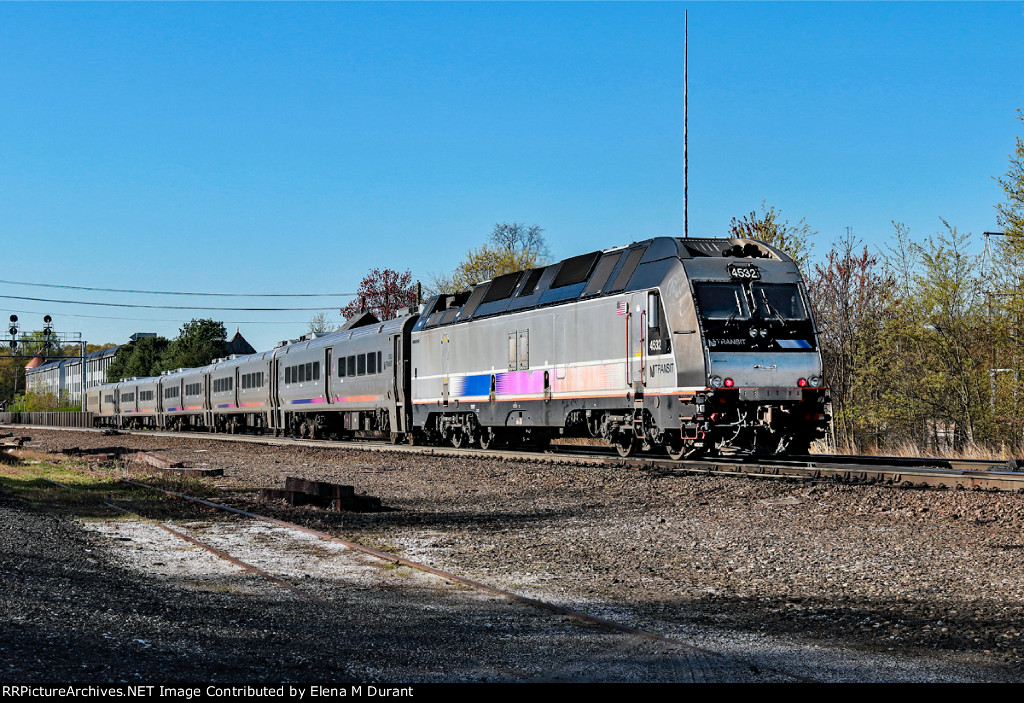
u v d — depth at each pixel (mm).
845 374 33031
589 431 22312
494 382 25281
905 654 6520
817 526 12250
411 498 17156
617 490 16609
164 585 9180
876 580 8992
